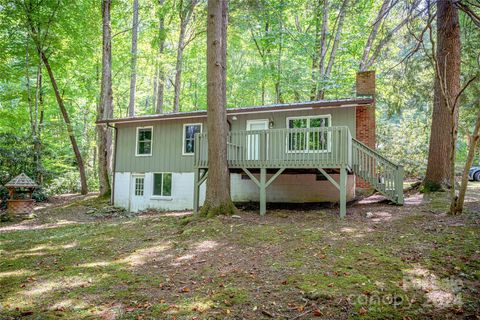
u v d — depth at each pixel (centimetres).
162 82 2473
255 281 550
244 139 1182
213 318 433
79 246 866
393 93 1642
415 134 2217
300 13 2422
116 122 1723
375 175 1159
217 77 1071
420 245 662
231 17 1800
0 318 454
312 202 1384
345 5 1308
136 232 1000
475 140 830
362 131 1328
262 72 2452
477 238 666
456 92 1214
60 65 1988
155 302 489
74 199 1902
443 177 1276
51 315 460
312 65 2392
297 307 451
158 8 2186
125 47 2456
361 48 2286
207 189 1077
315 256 651
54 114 2622
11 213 1398
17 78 1933
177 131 1616
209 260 679
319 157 1056
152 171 1662
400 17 1116
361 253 645
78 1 1872
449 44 1209
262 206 1120
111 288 554
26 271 671
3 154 1659
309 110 1381
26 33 1820
